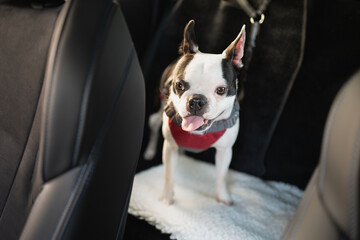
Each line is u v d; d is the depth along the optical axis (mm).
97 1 556
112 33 549
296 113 1568
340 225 412
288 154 1610
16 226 655
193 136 1069
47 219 530
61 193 532
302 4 1296
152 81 1797
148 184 1479
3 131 690
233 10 1409
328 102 1488
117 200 647
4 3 719
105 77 541
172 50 1674
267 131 1510
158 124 1684
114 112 574
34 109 628
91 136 537
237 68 984
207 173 1606
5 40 674
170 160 1268
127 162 655
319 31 1432
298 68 1380
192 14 1544
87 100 519
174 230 1216
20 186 647
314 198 473
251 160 1575
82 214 537
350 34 1381
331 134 440
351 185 389
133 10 1539
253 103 1505
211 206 1349
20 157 661
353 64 1402
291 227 520
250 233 1197
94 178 545
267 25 1364
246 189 1477
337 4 1377
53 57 545
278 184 1544
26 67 635
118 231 699
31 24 637
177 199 1388
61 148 534
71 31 542
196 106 887
